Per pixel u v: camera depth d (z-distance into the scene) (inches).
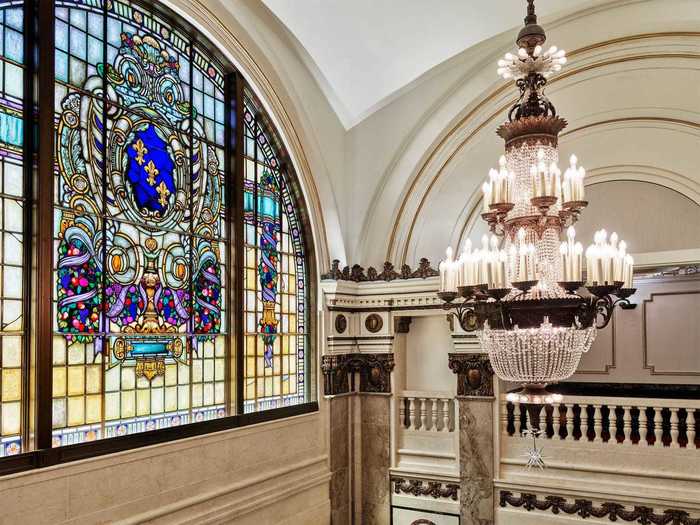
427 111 334.6
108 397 211.9
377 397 347.6
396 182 351.9
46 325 188.4
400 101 334.6
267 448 282.2
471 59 315.9
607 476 293.0
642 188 316.2
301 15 269.7
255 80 288.4
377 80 307.4
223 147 280.4
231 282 274.7
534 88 179.9
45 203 191.0
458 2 262.4
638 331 413.1
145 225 233.1
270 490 278.8
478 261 164.9
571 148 327.6
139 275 228.7
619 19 291.7
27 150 191.5
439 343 357.4
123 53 229.5
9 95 188.1
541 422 310.8
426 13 268.7
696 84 293.3
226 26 267.3
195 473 239.6
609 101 313.4
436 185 353.4
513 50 314.7
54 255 196.4
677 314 403.9
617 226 320.8
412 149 346.0
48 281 190.1
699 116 297.4
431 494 331.0
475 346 319.0
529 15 182.1
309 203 330.3
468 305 181.9
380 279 347.9
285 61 299.0
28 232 189.5
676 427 283.3
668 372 403.2
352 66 300.0
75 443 196.1
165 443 225.8
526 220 171.6
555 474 303.6
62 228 199.8
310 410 319.6
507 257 174.6
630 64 302.0
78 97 209.2
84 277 206.2
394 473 340.8
